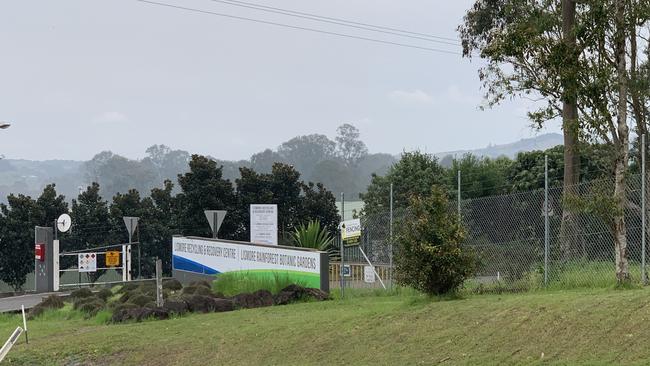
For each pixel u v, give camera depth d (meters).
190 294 21.39
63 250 44.12
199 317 18.06
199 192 42.88
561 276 17.25
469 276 15.37
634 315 10.91
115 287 28.56
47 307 22.30
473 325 12.33
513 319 12.07
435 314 13.48
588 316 11.30
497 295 16.12
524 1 26.31
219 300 19.30
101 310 20.50
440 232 15.05
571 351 10.28
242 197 43.72
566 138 25.47
